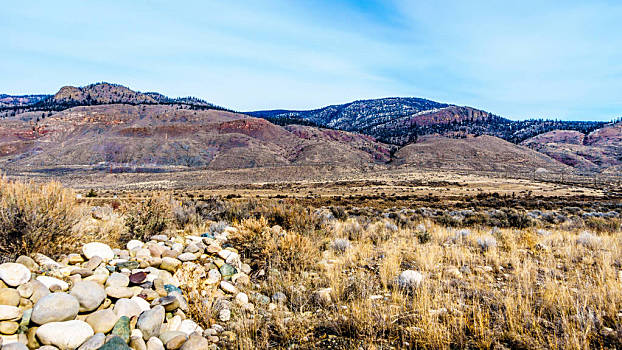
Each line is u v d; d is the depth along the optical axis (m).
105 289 3.36
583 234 9.00
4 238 3.78
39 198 4.16
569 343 3.02
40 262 3.59
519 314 3.66
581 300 4.05
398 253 7.00
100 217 6.68
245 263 5.73
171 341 3.07
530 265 5.88
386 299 4.47
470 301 4.36
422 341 3.23
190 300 3.83
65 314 2.76
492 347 3.17
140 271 3.94
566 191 69.19
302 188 86.00
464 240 9.11
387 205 37.28
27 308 2.81
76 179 141.88
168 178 143.25
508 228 13.70
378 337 3.45
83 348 2.61
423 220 16.58
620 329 3.15
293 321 3.77
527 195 57.03
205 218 9.81
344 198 49.75
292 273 5.37
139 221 6.00
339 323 3.69
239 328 3.55
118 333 2.87
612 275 4.95
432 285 4.82
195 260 4.94
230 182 134.50
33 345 2.61
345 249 7.26
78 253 4.29
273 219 9.36
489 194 56.50
